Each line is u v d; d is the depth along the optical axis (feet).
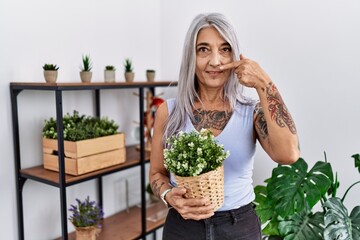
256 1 6.20
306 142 5.98
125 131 7.06
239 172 3.47
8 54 4.99
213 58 3.27
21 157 5.34
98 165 5.15
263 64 6.25
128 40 6.84
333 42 5.56
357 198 5.61
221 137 3.41
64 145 4.91
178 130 3.61
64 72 5.74
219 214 3.45
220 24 3.26
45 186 5.70
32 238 5.57
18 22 5.06
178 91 3.65
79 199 6.25
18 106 5.23
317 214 5.11
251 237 3.55
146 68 7.31
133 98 7.16
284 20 5.97
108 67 5.61
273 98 3.07
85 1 5.97
